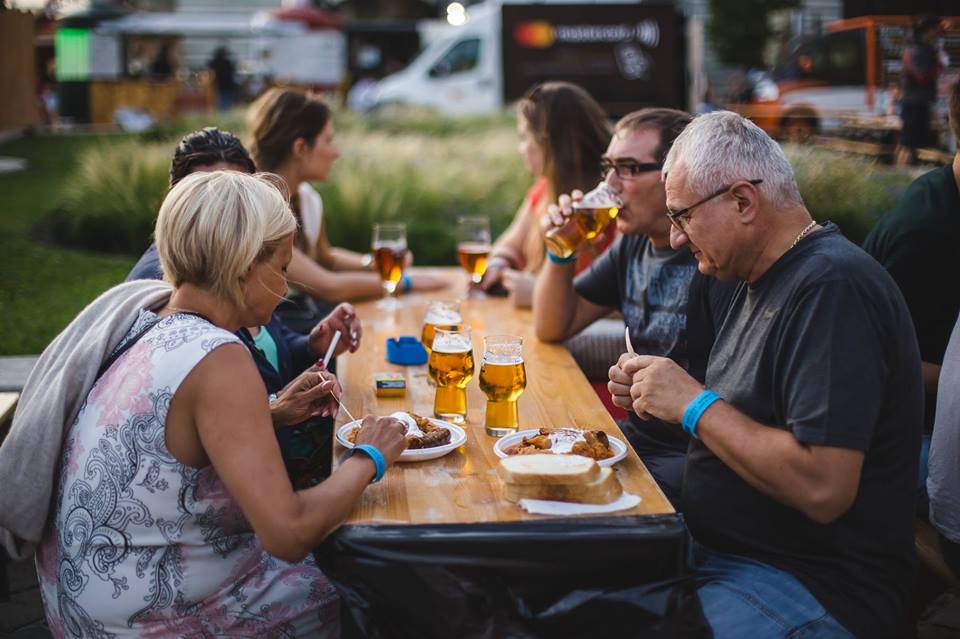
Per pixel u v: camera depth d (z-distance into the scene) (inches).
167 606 78.6
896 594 81.3
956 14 442.6
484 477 83.9
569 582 74.1
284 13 869.8
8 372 156.2
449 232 305.6
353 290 150.4
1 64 546.6
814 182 267.3
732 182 81.9
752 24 740.7
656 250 116.0
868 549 81.0
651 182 111.6
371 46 949.2
